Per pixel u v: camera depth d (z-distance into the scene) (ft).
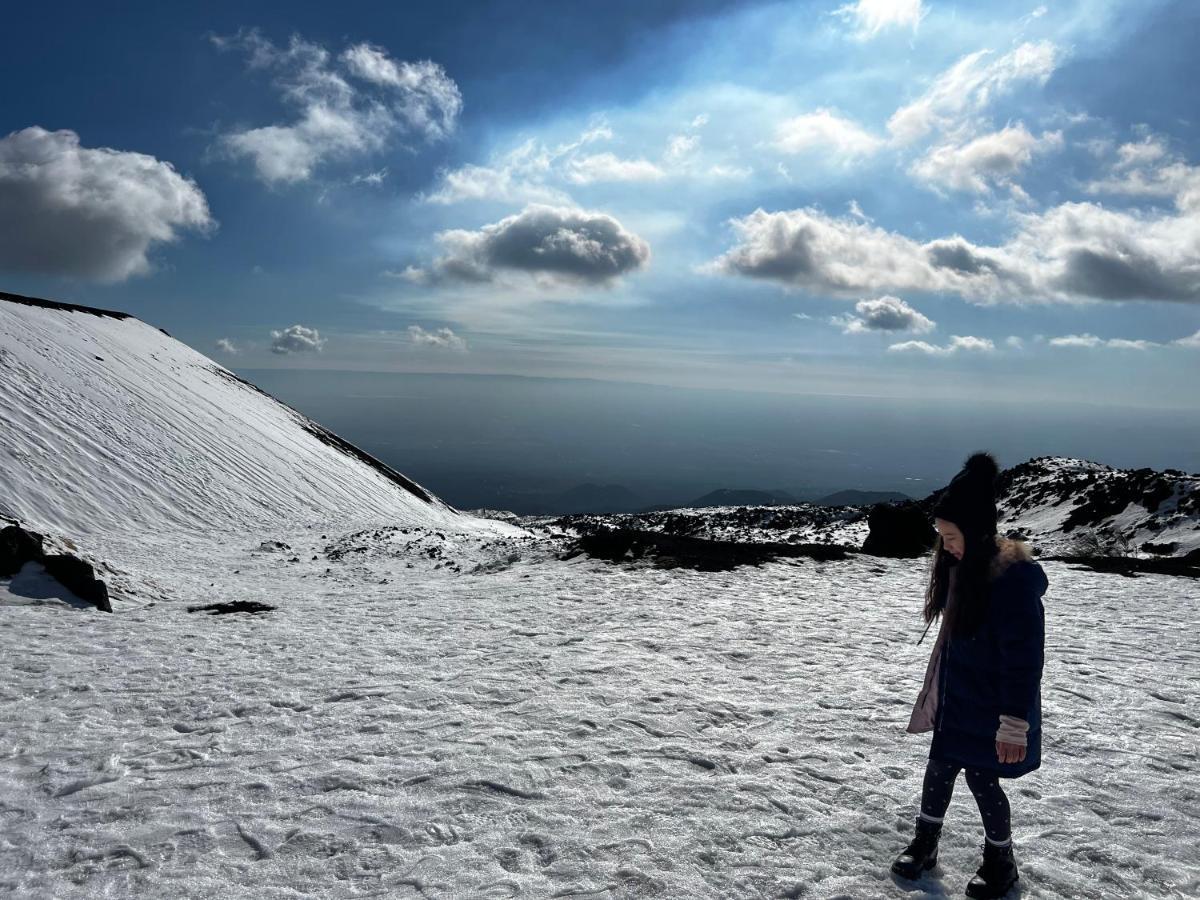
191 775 15.67
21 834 13.15
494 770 15.62
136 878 11.67
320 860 12.16
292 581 56.18
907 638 28.73
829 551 52.80
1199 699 21.33
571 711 19.62
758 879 11.56
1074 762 16.52
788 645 27.50
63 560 39.24
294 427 185.68
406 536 87.56
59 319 159.22
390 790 14.75
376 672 23.94
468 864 11.94
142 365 156.87
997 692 10.92
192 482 112.57
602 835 12.87
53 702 21.04
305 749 17.10
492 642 28.19
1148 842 12.92
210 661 25.68
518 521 219.20
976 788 11.27
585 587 40.86
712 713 19.56
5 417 102.89
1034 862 12.13
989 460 11.37
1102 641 28.63
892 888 11.38
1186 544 65.31
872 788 14.93
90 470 101.91
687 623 31.35
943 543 11.75
